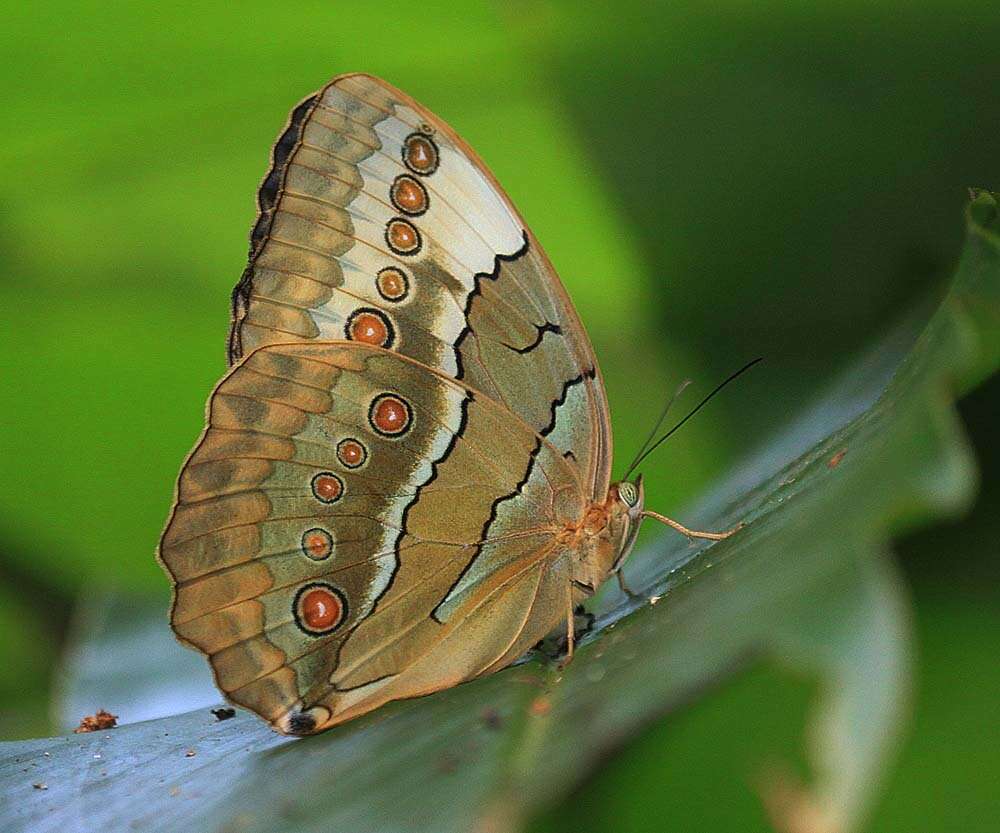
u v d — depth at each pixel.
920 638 0.75
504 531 0.77
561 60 0.86
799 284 0.84
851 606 0.61
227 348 0.77
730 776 0.74
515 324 0.77
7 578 0.85
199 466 0.75
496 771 0.70
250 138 0.86
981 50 0.82
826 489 0.71
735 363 0.85
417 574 0.76
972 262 0.72
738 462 0.83
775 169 0.84
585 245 0.86
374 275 0.77
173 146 0.86
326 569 0.76
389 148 0.77
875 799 0.74
